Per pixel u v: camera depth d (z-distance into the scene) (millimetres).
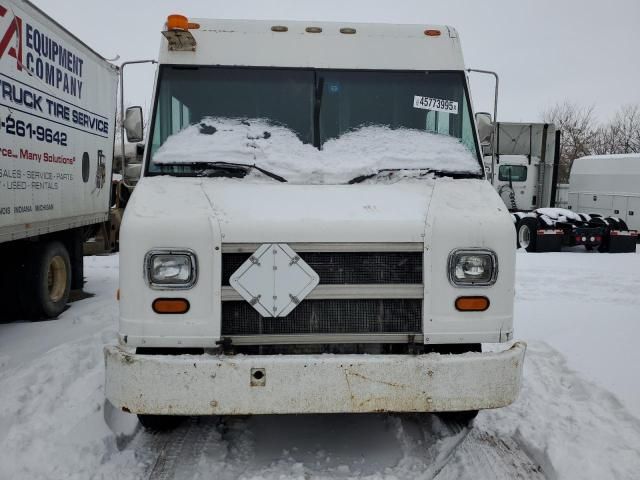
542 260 13266
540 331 6312
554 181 18281
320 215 3266
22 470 3424
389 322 3273
